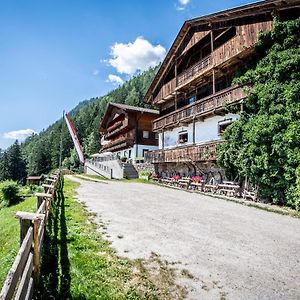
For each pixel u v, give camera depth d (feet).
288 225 32.42
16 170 290.35
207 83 80.59
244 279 18.07
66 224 27.53
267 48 53.78
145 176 98.94
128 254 21.01
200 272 18.71
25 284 11.91
